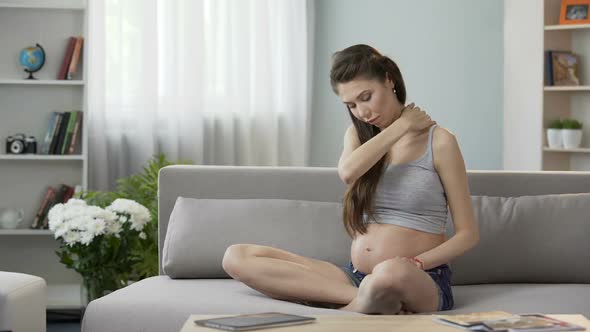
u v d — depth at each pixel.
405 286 2.16
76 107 4.73
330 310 2.29
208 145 5.23
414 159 2.49
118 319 2.42
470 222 2.44
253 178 3.06
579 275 2.84
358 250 2.52
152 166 4.68
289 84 5.38
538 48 5.25
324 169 3.08
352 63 2.44
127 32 5.01
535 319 1.84
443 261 2.38
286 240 2.86
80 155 4.62
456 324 1.80
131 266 3.66
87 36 4.64
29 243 4.75
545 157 5.30
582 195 2.94
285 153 5.41
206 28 5.20
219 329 1.79
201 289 2.60
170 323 2.37
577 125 5.18
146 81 4.99
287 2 5.35
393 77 2.48
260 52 5.28
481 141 5.54
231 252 2.48
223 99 5.23
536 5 5.24
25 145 4.63
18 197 4.71
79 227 3.41
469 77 5.53
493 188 3.03
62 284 4.75
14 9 4.69
